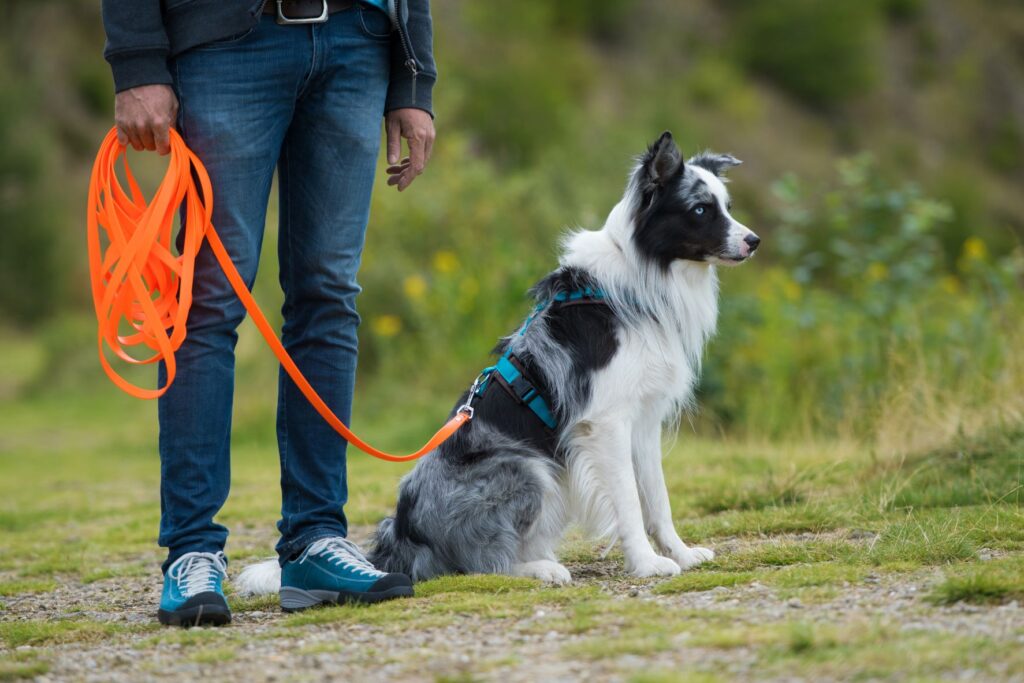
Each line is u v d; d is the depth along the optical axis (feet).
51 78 121.29
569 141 100.94
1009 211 153.28
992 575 12.97
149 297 13.24
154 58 13.83
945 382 28.91
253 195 14.39
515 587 15.69
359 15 14.75
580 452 17.15
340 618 13.92
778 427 34.12
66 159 116.47
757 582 14.51
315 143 14.85
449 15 121.29
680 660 11.08
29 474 37.14
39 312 95.96
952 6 185.98
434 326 45.83
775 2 164.45
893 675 10.28
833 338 37.96
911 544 15.67
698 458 28.66
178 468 14.37
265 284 50.01
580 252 17.93
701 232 17.67
